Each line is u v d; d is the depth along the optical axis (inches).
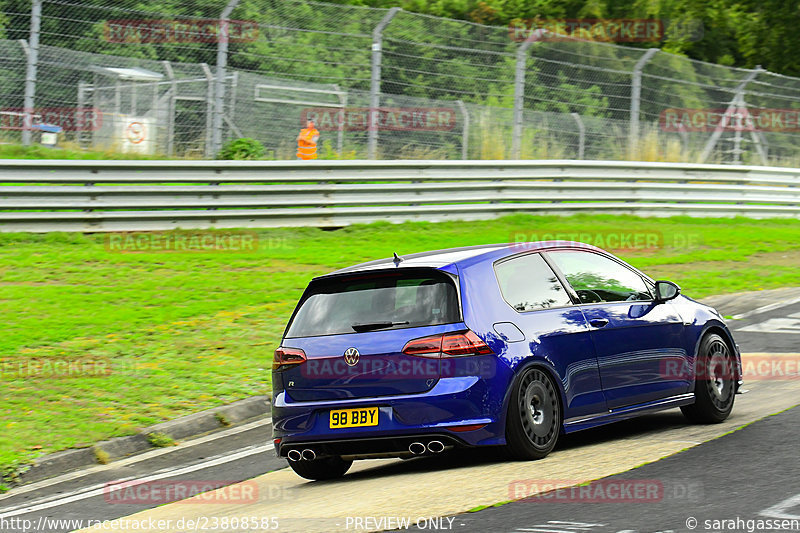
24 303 1185.4
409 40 1908.2
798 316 1234.6
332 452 613.6
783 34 3905.0
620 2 3607.3
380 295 622.2
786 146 2454.5
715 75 2335.1
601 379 651.5
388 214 1775.3
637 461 582.2
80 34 1691.7
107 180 1504.7
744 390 839.1
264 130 1806.1
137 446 796.0
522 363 601.9
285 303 1251.2
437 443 585.9
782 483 503.2
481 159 1967.3
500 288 622.8
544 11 3420.3
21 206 1443.2
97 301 1213.1
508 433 595.8
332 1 3009.4
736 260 1699.1
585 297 669.9
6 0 1620.3
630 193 2090.3
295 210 1672.0
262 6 1776.6
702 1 3841.0
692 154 2279.8
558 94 2074.3
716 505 470.6
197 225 1577.3
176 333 1106.1
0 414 837.8
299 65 1825.8
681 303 734.5
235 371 978.1
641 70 2192.4
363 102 1866.4
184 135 1738.4
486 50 1987.0
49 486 703.1
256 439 807.1
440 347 589.0
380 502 541.3
